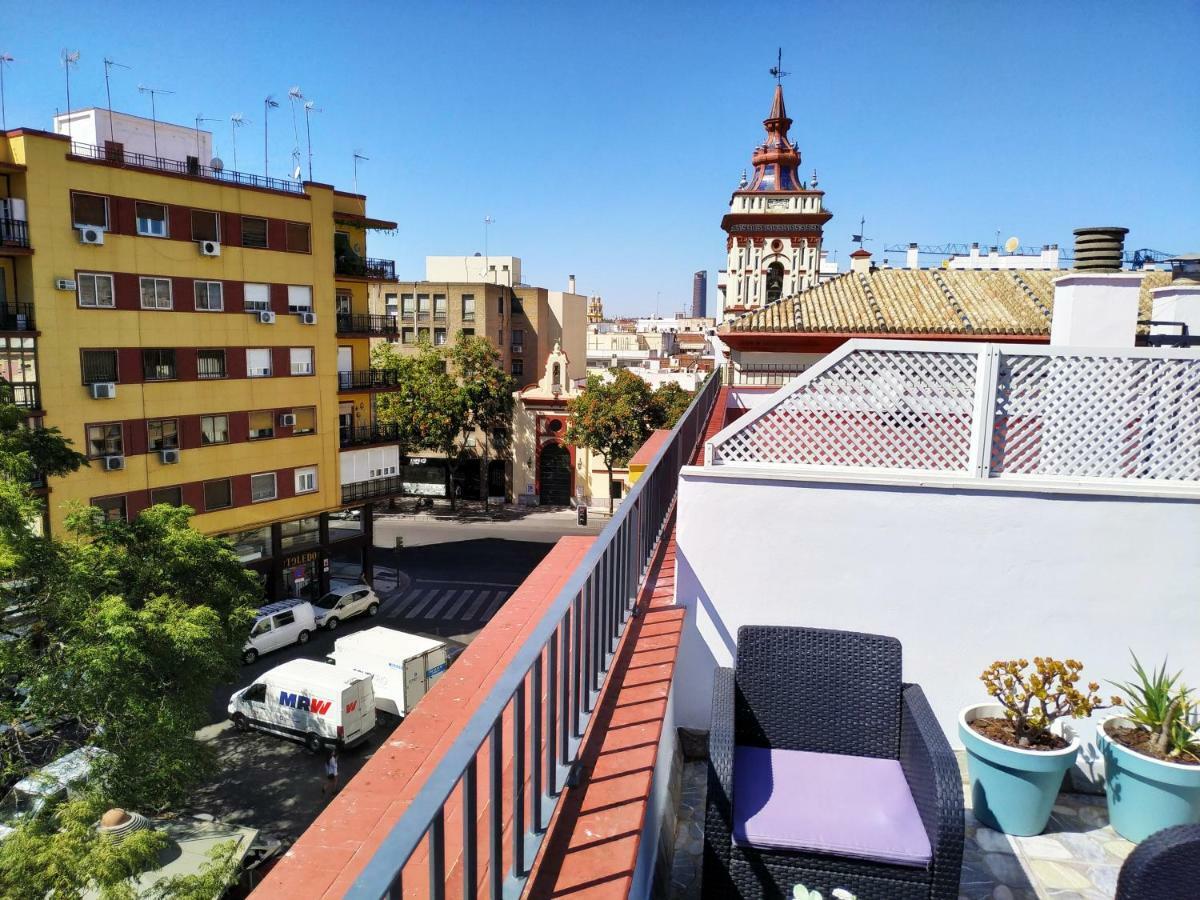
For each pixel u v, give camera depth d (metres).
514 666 2.18
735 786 3.36
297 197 30.41
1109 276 6.72
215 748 20.31
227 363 28.62
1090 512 4.57
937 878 2.94
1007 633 4.70
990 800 4.13
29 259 23.00
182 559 17.09
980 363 4.57
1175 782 3.84
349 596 30.03
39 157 22.89
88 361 24.61
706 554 4.84
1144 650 4.63
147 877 12.04
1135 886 2.39
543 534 45.09
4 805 14.06
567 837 2.54
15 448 17.58
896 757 3.63
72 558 15.70
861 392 4.75
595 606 3.49
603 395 48.12
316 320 31.48
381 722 21.97
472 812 1.84
